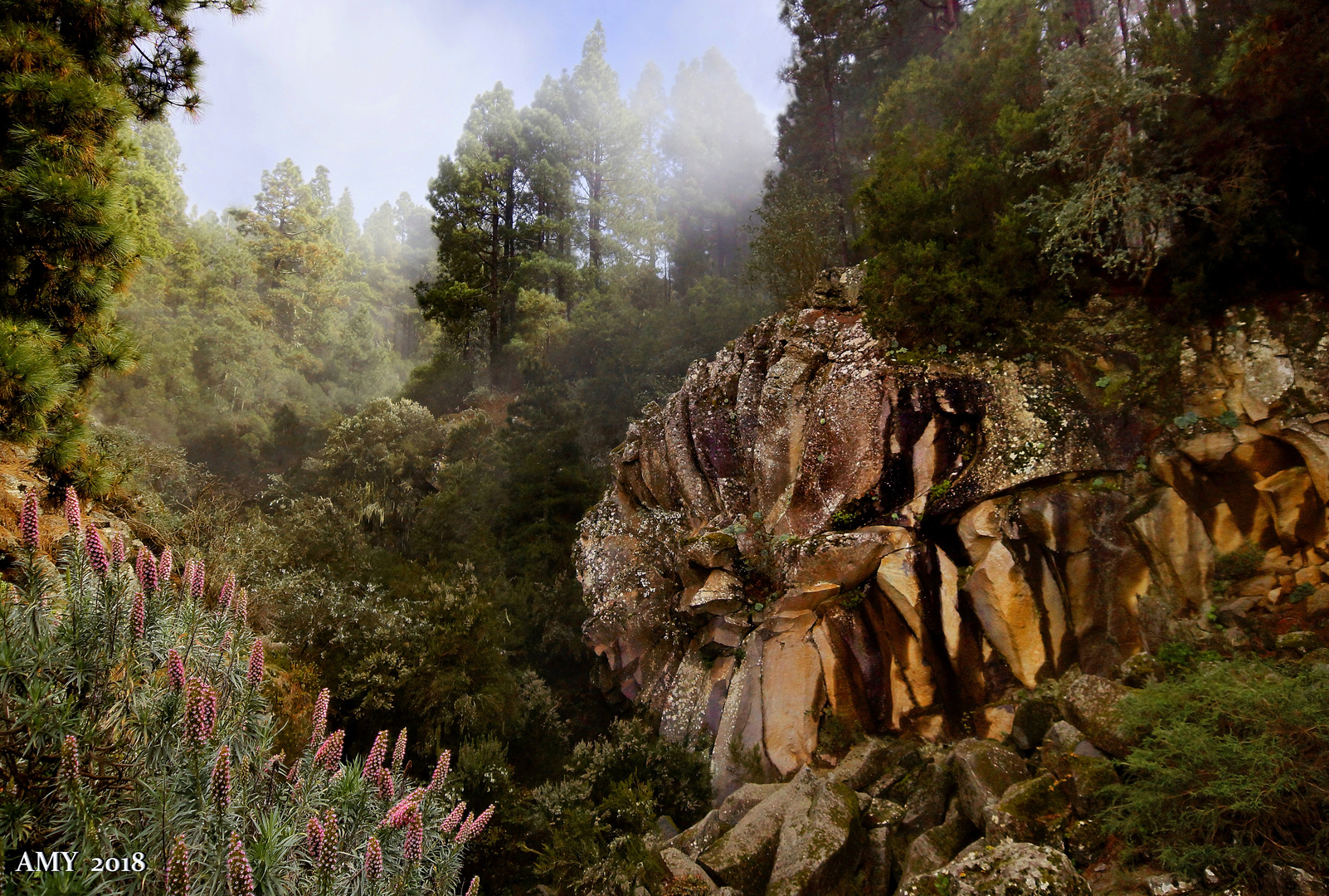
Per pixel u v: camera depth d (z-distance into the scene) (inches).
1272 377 281.7
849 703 333.7
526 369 1124.5
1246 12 316.8
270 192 2210.9
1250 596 266.8
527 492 670.5
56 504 256.7
